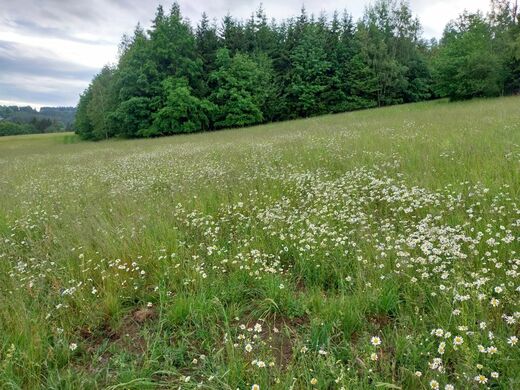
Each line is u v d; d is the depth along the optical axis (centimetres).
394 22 5059
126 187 761
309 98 4706
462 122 1151
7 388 226
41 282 362
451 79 3572
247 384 217
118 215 543
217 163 927
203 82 4378
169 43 4166
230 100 4300
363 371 219
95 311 313
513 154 606
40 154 2388
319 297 294
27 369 240
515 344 213
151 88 4178
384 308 277
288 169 771
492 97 3325
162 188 757
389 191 526
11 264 412
